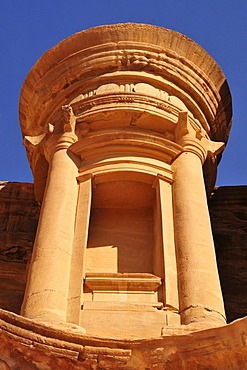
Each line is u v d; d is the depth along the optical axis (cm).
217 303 1157
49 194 1373
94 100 1549
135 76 1611
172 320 1143
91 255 1380
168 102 1571
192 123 1577
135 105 1523
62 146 1479
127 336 1112
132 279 1230
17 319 1012
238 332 933
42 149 1595
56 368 991
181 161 1465
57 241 1259
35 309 1130
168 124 1538
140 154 1461
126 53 1639
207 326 1065
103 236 1430
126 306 1166
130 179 1439
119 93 1549
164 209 1359
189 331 1045
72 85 1639
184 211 1333
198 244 1262
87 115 1523
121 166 1430
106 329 1124
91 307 1165
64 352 994
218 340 947
